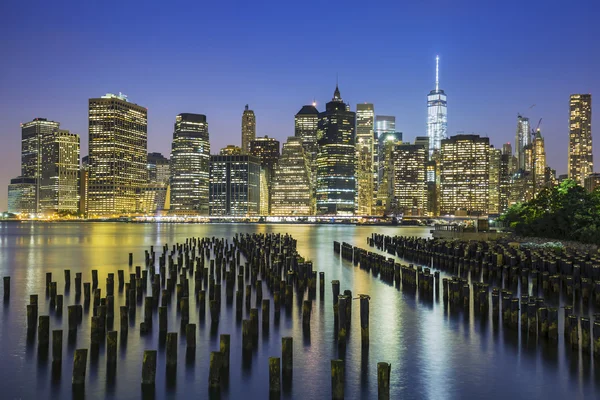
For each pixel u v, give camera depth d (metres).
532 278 55.34
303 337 36.84
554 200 119.88
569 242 95.31
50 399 26.44
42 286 59.75
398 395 26.92
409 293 53.59
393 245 105.62
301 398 26.52
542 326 35.25
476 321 40.88
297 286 54.81
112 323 40.28
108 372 29.80
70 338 36.09
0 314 44.00
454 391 27.36
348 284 60.12
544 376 29.09
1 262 87.00
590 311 43.25
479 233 117.56
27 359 31.92
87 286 48.25
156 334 37.25
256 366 30.84
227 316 43.16
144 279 56.81
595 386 27.73
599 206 104.06
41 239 173.00
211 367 27.73
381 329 38.91
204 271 64.12
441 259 74.75
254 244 92.00
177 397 26.66
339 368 26.16
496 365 30.84
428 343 35.25
